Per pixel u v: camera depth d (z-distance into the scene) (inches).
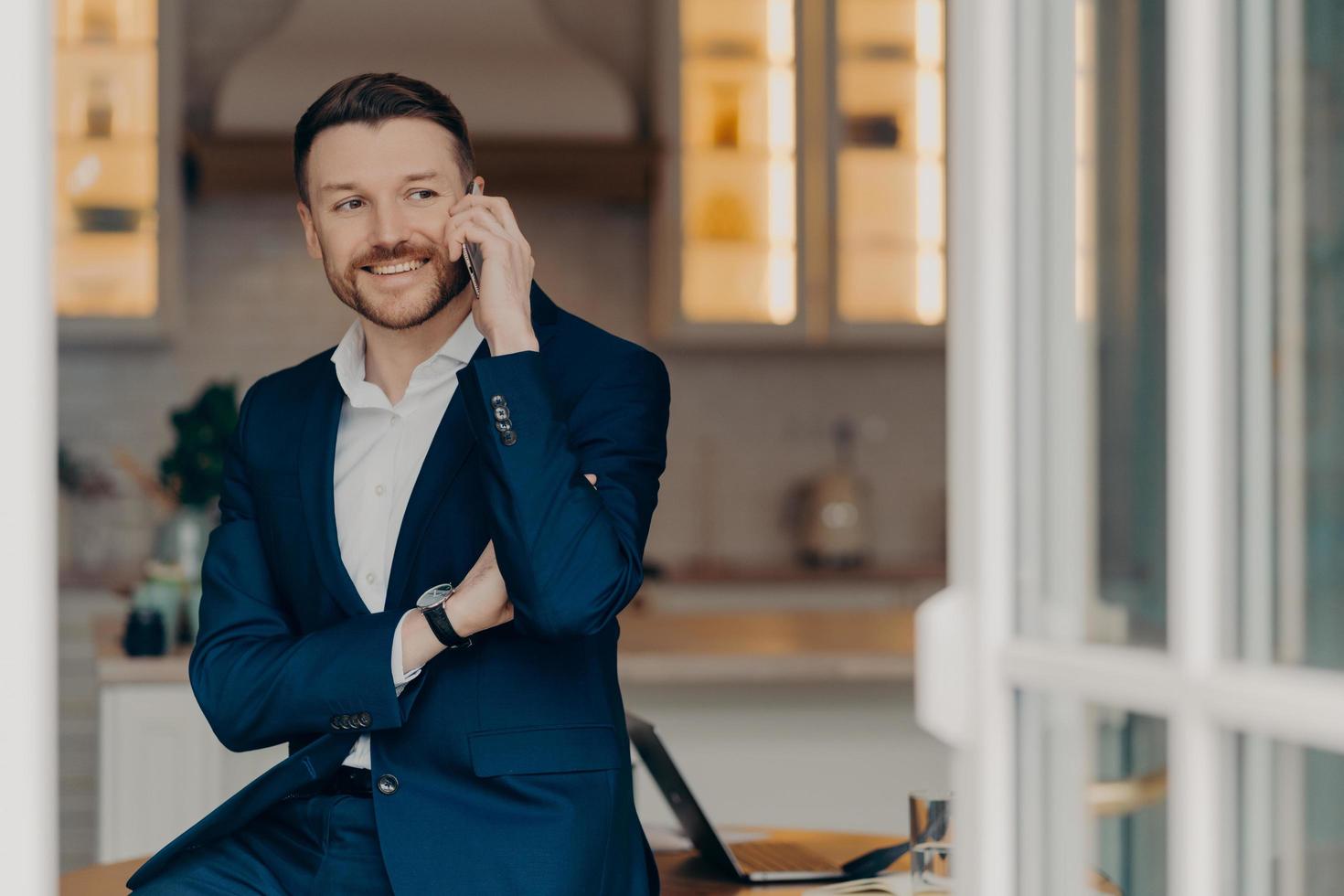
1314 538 30.4
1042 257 39.2
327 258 62.5
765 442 239.0
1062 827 38.1
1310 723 30.0
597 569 56.7
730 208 218.4
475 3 211.9
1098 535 36.7
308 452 63.1
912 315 221.9
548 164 210.7
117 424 222.8
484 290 59.1
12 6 37.6
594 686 60.6
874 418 240.8
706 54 217.5
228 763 121.1
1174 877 33.7
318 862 59.6
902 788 127.1
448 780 58.2
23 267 37.7
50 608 38.1
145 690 119.1
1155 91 34.9
